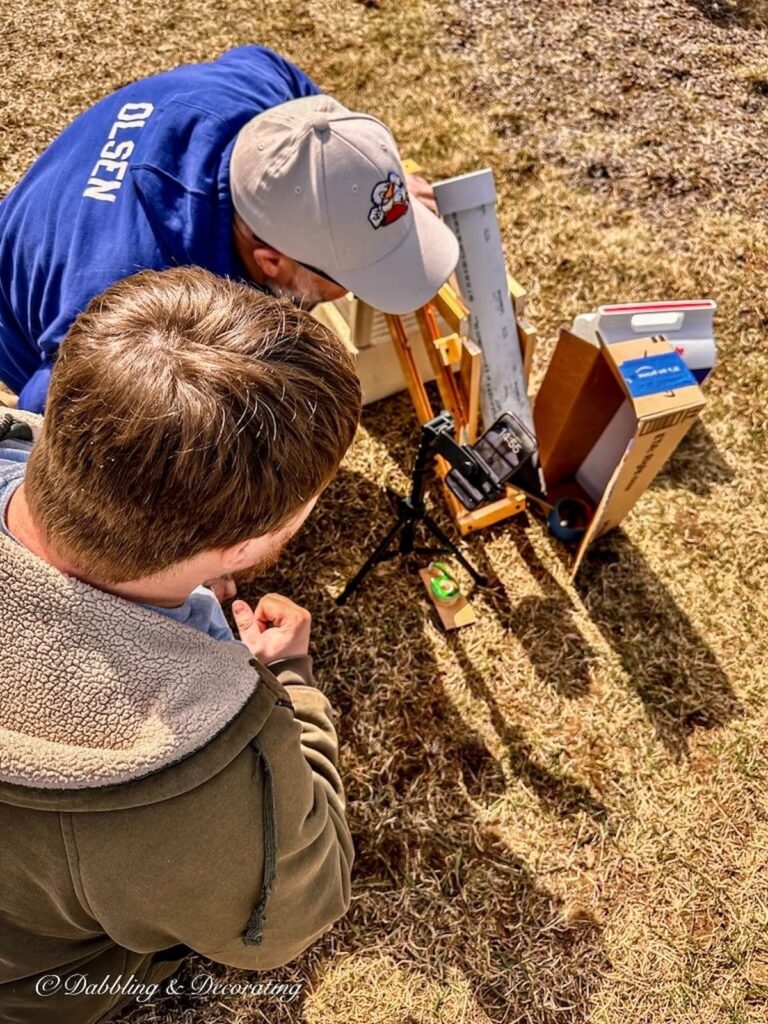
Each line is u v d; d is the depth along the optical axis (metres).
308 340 0.63
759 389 2.37
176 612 0.73
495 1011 1.57
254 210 1.28
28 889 0.73
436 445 1.46
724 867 1.71
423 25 3.20
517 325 1.85
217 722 0.66
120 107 1.41
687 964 1.62
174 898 0.71
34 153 2.67
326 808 0.85
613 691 1.90
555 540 2.09
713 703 1.89
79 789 0.63
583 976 1.60
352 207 1.27
